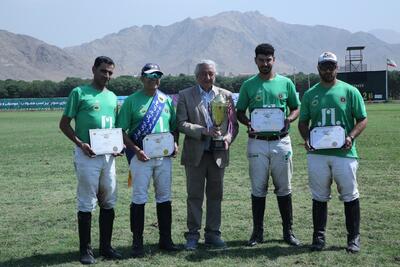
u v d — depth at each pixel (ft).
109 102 22.67
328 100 22.71
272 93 23.82
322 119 22.80
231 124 24.00
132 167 23.13
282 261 21.47
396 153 52.95
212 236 24.16
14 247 24.36
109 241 22.94
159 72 22.93
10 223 28.66
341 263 20.99
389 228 25.81
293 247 23.39
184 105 23.88
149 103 23.12
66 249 24.03
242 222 27.84
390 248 22.72
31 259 22.66
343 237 24.67
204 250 23.38
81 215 22.27
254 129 23.63
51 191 37.83
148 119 22.94
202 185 24.08
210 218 24.26
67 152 62.85
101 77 22.35
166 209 23.49
